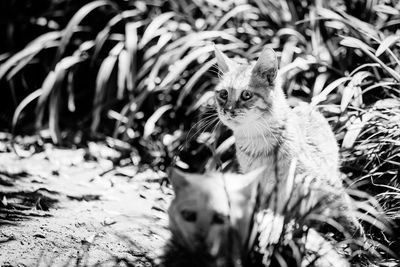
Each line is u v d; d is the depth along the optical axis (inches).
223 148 145.7
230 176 98.7
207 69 172.7
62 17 219.0
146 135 170.7
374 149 127.7
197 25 190.4
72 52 212.4
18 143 181.5
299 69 157.5
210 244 88.5
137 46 192.2
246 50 177.0
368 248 108.3
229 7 188.2
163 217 124.8
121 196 140.9
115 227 116.1
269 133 124.2
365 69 155.4
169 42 188.9
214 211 89.3
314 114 134.2
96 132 191.3
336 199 114.8
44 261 96.7
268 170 122.6
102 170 162.6
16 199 130.2
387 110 129.8
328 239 113.9
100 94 182.7
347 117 134.2
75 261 97.8
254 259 92.1
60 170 159.9
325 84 158.2
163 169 165.0
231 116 128.9
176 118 185.8
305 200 105.2
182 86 183.8
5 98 212.8
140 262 99.4
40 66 214.7
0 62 218.2
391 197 121.2
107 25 198.2
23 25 219.6
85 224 116.5
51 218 119.0
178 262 96.6
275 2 184.4
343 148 127.6
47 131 192.2
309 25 174.2
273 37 172.7
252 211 93.6
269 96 126.6
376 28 160.1
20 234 107.4
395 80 141.6
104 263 97.8
